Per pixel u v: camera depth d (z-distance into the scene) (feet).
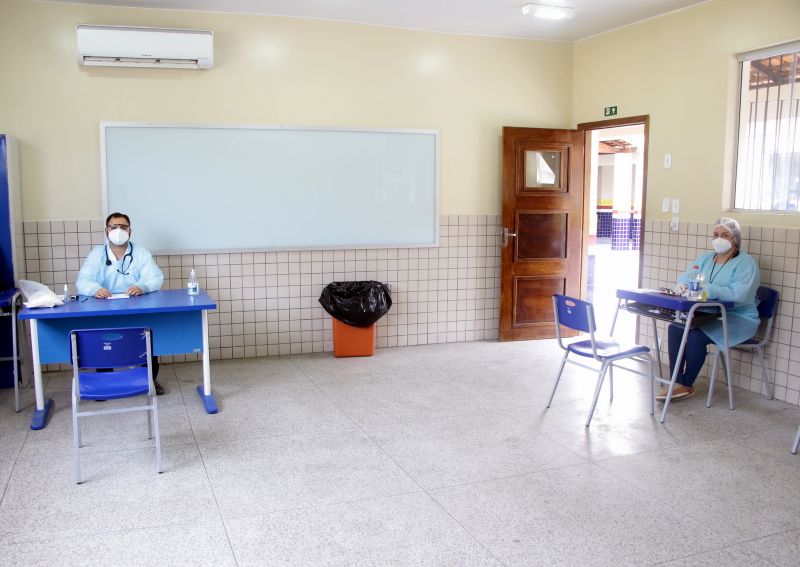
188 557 8.39
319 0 16.60
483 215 20.61
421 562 8.32
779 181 15.15
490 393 15.33
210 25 17.42
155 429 10.91
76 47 16.37
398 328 20.04
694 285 13.99
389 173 19.39
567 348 13.89
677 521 9.37
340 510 9.66
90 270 14.94
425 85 19.57
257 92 17.95
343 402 14.64
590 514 9.57
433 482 10.61
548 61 20.88
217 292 18.15
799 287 14.38
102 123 16.79
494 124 20.47
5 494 10.11
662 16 17.70
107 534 8.95
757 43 15.20
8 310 15.16
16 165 16.11
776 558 8.43
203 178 17.72
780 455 11.78
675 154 17.48
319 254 18.93
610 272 36.17
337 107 18.72
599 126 20.16
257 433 12.76
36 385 13.02
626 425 13.24
